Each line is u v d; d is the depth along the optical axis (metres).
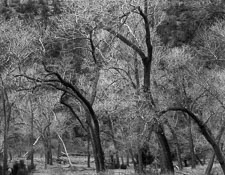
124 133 28.02
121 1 18.70
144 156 28.77
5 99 32.31
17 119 42.47
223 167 19.42
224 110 28.44
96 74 24.91
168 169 20.25
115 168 38.22
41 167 41.53
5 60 28.67
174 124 35.88
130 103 20.08
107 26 19.69
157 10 23.47
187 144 40.88
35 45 27.80
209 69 32.47
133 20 22.72
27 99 33.81
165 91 28.19
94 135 23.67
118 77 25.47
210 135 19.33
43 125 43.44
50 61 26.95
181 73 29.23
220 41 31.45
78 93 22.00
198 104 29.31
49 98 35.81
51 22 26.84
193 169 31.67
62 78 22.75
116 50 24.88
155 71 26.92
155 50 27.02
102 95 28.64
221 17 41.03
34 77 23.23
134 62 24.39
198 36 38.28
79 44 25.52
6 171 26.42
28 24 35.22
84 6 19.73
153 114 18.47
